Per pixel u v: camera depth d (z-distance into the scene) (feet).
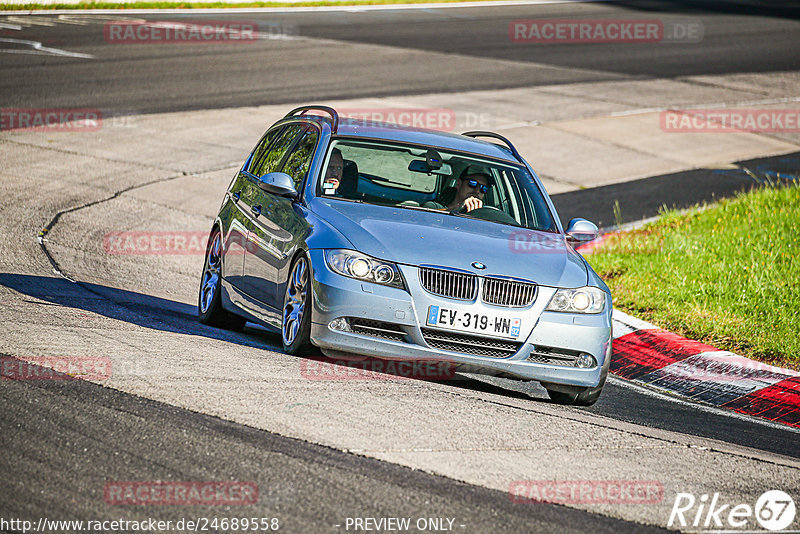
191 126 230.27
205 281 105.91
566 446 65.46
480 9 484.74
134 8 403.95
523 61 348.18
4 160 189.16
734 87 323.78
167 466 53.72
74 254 133.18
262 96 263.49
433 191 95.30
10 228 142.41
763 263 137.08
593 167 222.89
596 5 518.37
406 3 482.69
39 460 53.01
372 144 96.27
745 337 112.37
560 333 80.12
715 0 565.12
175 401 64.59
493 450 62.23
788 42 420.77
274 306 88.12
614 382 99.19
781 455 75.31
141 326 90.63
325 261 79.51
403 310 77.51
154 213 167.63
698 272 135.33
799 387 97.50
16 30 329.72
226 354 79.77
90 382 67.21
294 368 76.89
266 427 61.16
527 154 228.22
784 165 234.17
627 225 173.99
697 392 98.37
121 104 243.81
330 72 301.84
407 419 66.13
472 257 80.64
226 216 104.63
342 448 58.90
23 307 91.61
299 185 92.02
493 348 79.36
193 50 321.32
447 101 274.16
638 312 122.62
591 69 341.62
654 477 61.46
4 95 239.71
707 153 242.99
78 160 195.72
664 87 317.83
